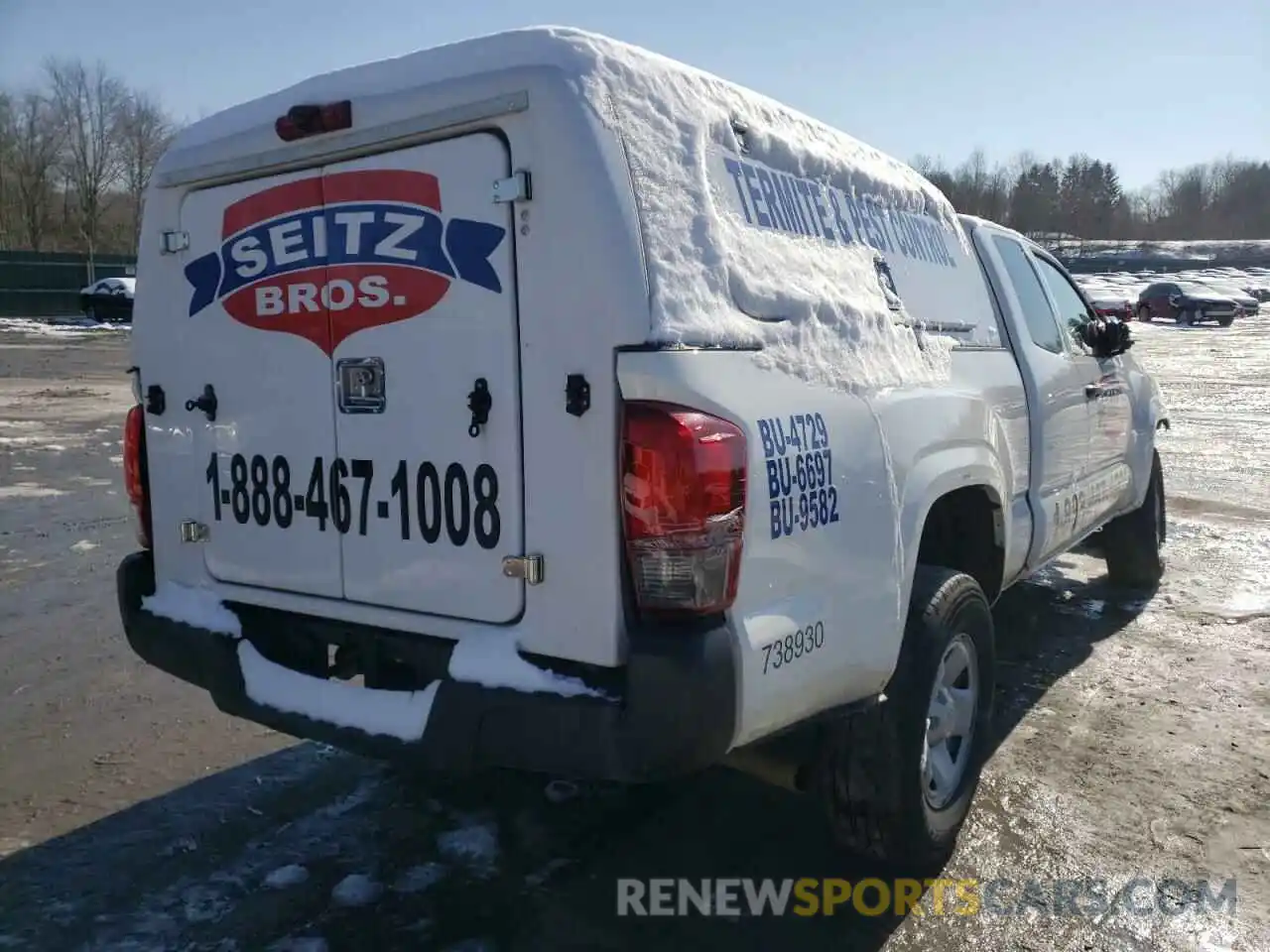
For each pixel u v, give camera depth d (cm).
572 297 249
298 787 396
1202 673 522
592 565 252
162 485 352
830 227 324
